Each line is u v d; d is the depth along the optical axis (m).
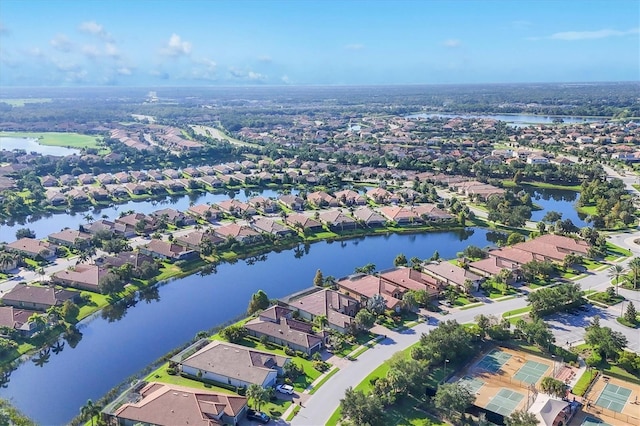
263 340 146.00
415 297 168.50
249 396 115.25
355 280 188.25
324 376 129.50
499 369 132.75
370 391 121.69
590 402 118.88
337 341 143.62
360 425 106.62
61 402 124.12
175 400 112.00
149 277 193.75
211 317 169.25
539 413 108.31
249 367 126.81
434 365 133.38
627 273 195.00
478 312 166.50
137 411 110.56
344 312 163.75
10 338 146.62
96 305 172.00
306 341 141.88
